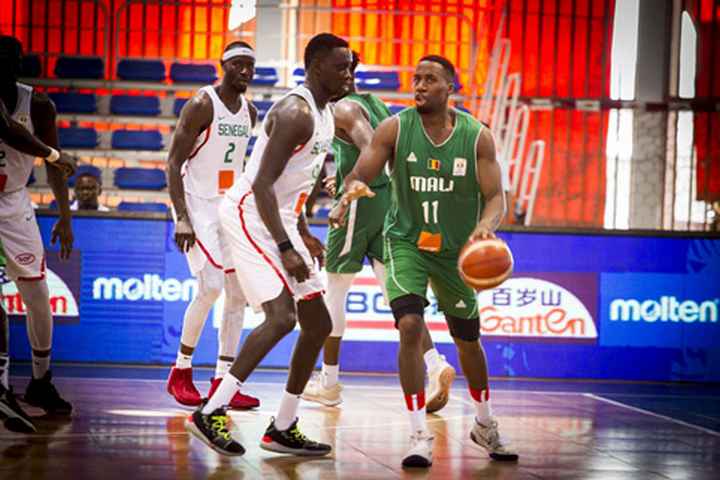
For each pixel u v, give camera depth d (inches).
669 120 1242.0
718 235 827.4
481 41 1285.7
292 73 1264.8
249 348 424.5
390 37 1310.3
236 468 400.2
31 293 510.6
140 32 1298.0
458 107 1246.3
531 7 1274.6
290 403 433.7
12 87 495.5
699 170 1236.5
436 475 399.2
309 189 446.3
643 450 477.4
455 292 439.2
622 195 1242.0
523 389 734.5
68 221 541.6
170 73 1230.3
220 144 563.2
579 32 1267.2
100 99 1222.3
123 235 802.2
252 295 433.7
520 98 1238.3
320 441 475.2
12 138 471.2
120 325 800.3
